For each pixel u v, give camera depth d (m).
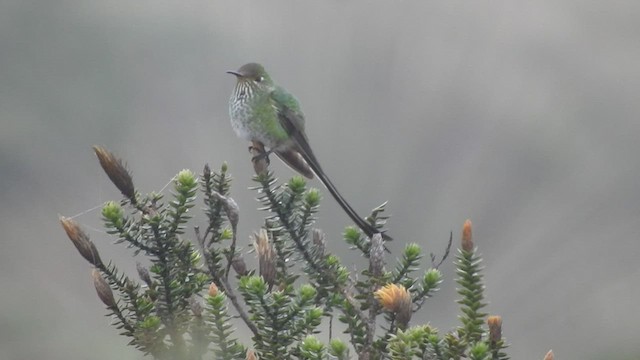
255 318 3.35
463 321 3.38
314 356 3.19
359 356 3.37
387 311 3.42
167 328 3.43
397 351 3.20
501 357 3.31
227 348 3.27
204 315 3.33
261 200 3.76
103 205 3.47
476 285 3.39
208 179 3.60
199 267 3.56
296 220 3.73
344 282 3.61
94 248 3.44
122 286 3.46
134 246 3.47
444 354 3.25
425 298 3.51
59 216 3.43
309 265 3.67
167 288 3.46
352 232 3.75
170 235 3.49
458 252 3.41
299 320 3.31
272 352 3.29
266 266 3.43
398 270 3.57
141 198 3.57
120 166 3.52
